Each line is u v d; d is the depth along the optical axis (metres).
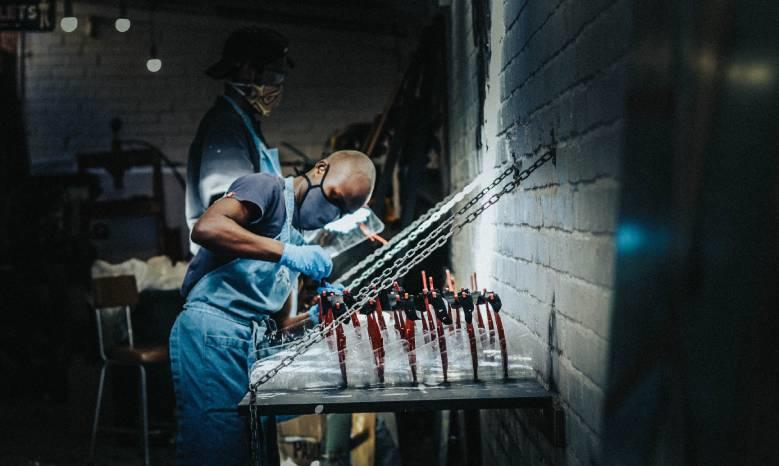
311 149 9.03
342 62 9.01
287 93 9.01
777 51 1.04
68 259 7.70
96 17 8.91
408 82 5.09
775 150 1.05
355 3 7.38
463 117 4.05
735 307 1.10
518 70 2.63
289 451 3.85
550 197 2.24
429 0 5.46
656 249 1.33
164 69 9.06
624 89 1.55
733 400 1.10
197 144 3.74
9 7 6.89
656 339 1.33
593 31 1.78
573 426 2.03
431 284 2.53
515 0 2.66
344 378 2.39
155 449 5.27
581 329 1.93
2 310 6.86
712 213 1.16
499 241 3.10
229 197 2.91
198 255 3.15
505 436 3.13
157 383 5.39
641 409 1.41
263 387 2.40
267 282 3.10
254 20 8.19
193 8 8.20
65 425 5.95
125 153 8.45
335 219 3.19
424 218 3.41
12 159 8.57
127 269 5.36
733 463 1.10
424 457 4.71
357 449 3.86
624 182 1.55
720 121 1.14
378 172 5.69
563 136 2.07
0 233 7.47
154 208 8.47
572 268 2.01
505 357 2.41
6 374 6.91
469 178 3.86
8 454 5.13
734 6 1.12
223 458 3.03
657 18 1.35
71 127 9.09
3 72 8.61
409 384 2.39
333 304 2.48
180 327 3.09
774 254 1.05
